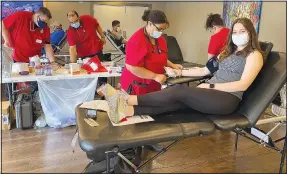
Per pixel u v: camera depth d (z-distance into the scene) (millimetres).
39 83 2625
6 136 2486
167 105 1781
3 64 2908
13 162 1925
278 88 1739
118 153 1506
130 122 1655
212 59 2324
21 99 2770
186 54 5828
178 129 1600
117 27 4762
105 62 3418
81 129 1559
